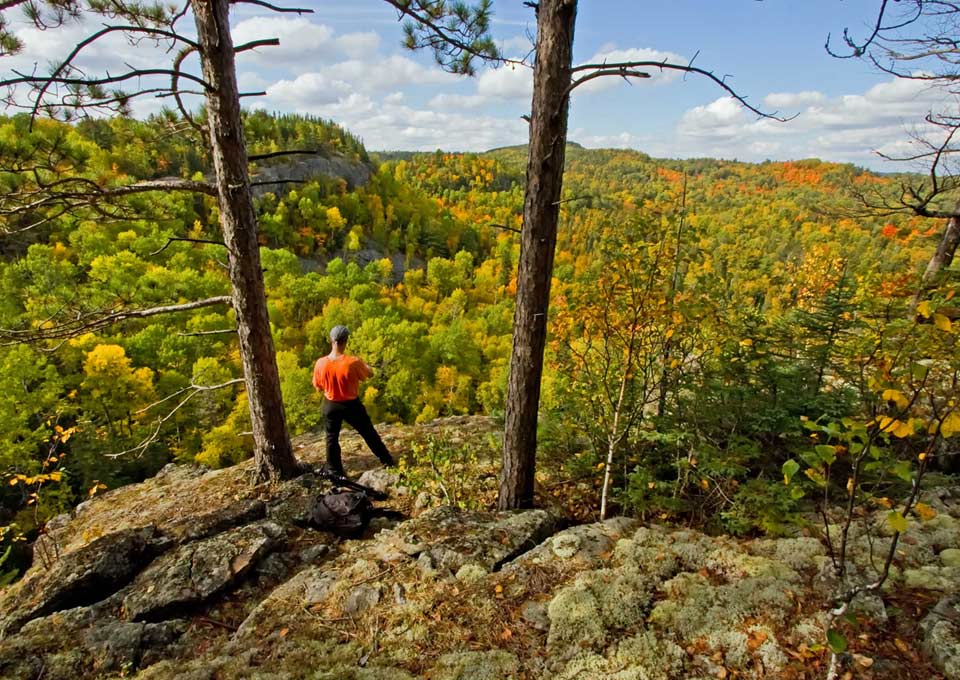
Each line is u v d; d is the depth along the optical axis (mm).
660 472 5145
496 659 2725
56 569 4094
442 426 8820
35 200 4648
